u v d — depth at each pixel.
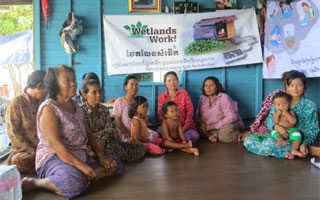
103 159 2.48
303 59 3.89
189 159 3.15
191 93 4.66
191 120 4.07
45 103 2.13
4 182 1.91
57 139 2.09
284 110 3.11
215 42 4.54
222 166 2.88
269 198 2.11
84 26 4.36
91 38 4.40
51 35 4.32
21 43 4.98
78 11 4.34
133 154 3.10
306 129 3.18
